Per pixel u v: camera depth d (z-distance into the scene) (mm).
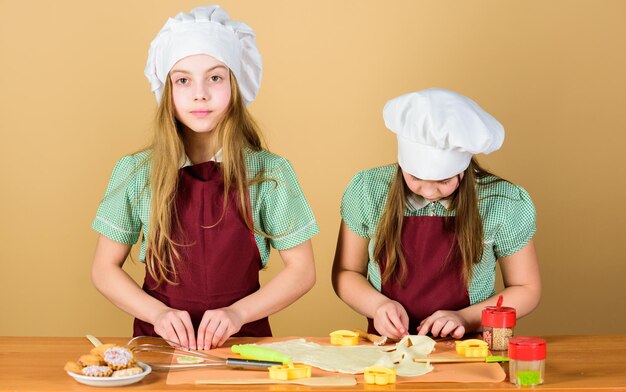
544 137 3143
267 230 2131
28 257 3084
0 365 1697
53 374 1635
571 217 3176
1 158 3053
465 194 2107
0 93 3035
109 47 3035
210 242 2074
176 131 2078
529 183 3150
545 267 3186
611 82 3148
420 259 2148
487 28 3105
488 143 1947
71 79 3043
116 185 2117
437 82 3109
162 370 1669
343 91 3104
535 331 3199
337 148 3115
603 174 3170
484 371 1669
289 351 1800
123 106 3051
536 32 3117
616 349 1869
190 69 1996
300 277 2105
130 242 2143
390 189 2152
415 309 2158
